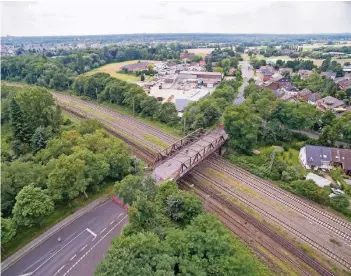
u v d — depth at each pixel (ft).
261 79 620.08
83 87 447.83
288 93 456.45
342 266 147.43
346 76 597.93
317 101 419.95
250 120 259.80
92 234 154.51
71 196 164.66
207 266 112.37
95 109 388.16
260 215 184.65
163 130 315.78
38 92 274.57
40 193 148.97
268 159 247.29
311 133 312.50
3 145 265.34
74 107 396.37
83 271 131.95
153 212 142.51
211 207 191.42
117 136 295.89
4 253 138.51
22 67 561.43
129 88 388.78
